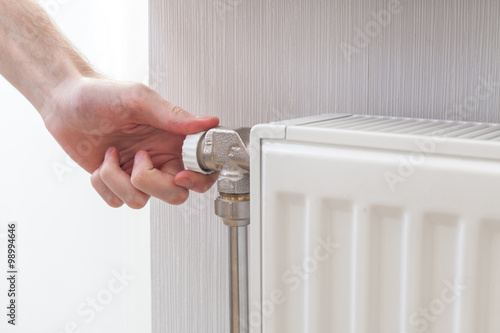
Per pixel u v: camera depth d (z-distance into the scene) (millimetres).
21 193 1097
